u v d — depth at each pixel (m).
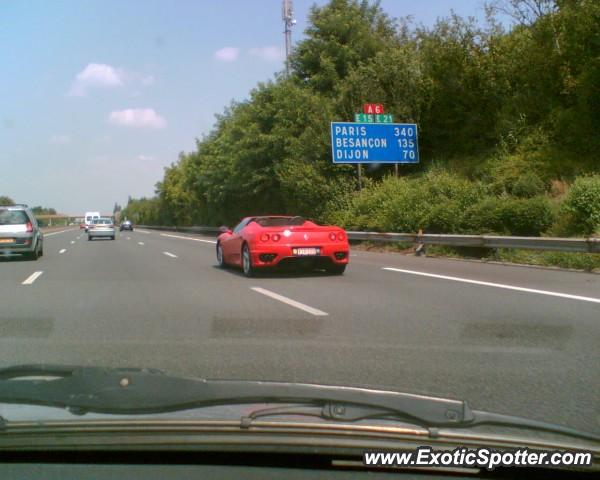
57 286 11.94
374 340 6.81
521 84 26.25
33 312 8.86
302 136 29.81
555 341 6.68
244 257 13.26
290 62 34.88
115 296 10.46
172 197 70.44
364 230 24.66
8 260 19.45
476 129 27.69
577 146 21.94
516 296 9.70
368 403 3.55
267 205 37.59
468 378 5.28
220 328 7.55
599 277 11.90
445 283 11.50
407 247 20.56
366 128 24.66
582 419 4.19
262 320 8.02
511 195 20.36
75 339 7.02
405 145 25.08
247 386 3.93
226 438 2.96
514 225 17.70
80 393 3.70
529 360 5.90
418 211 21.06
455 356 6.07
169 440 2.93
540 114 24.53
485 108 27.56
